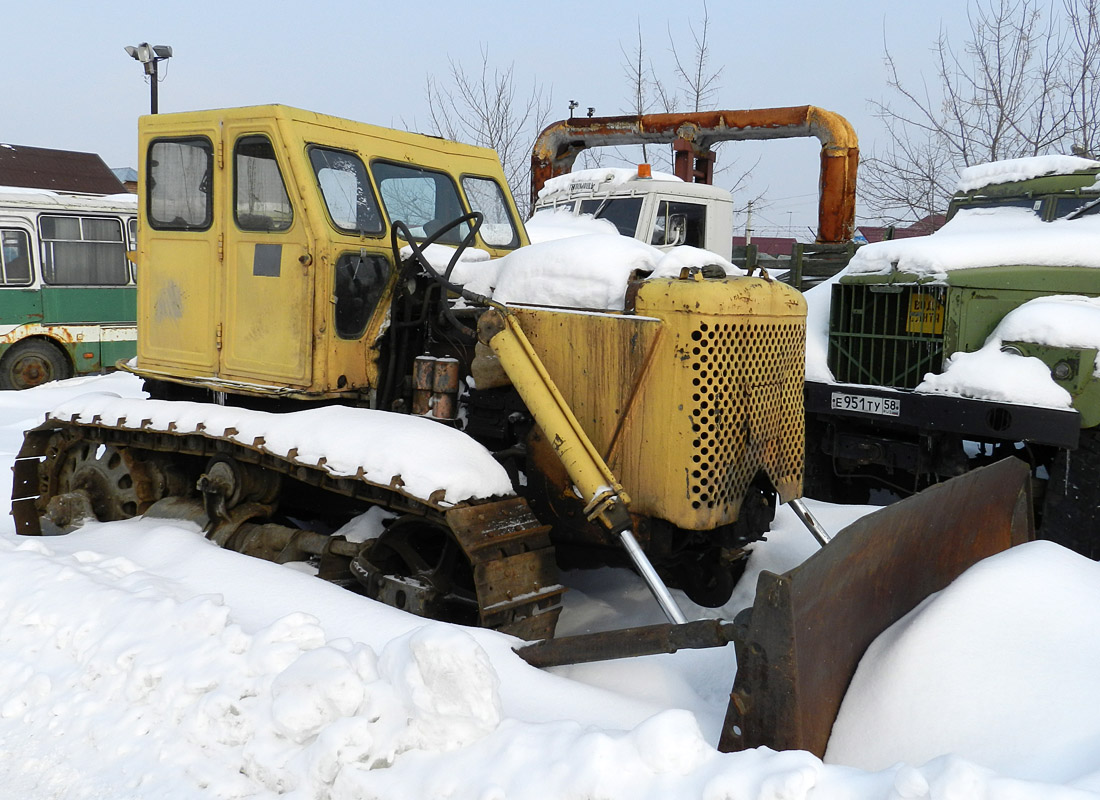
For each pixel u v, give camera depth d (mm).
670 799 2152
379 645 3143
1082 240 5281
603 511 3303
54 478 5289
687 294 3285
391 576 3799
